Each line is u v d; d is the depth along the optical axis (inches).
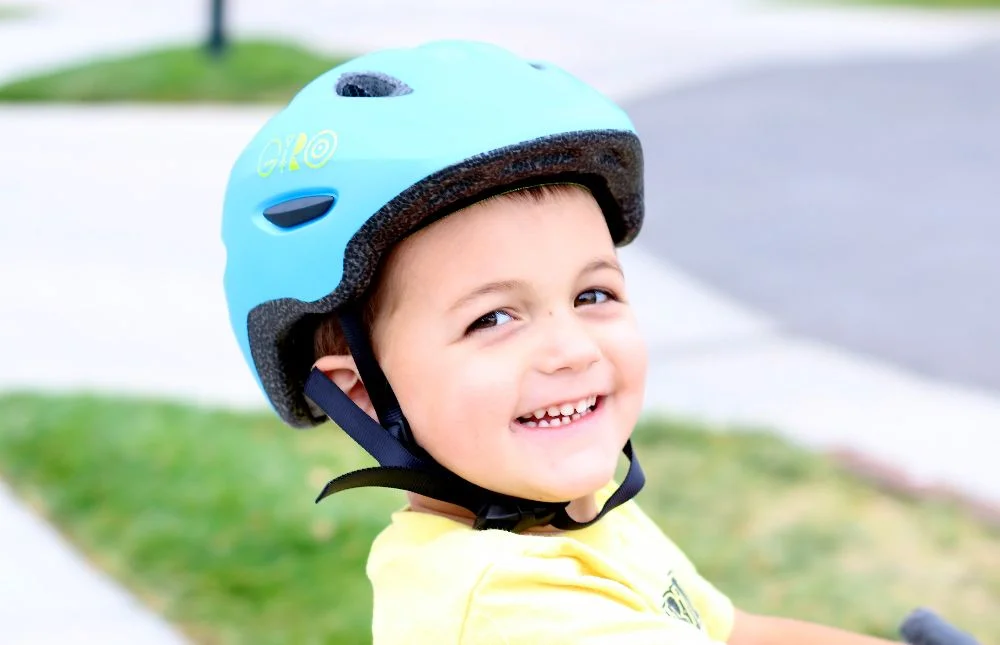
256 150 69.9
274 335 70.5
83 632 145.3
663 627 60.5
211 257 296.8
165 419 201.6
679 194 364.2
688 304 269.9
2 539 165.9
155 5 765.3
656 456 196.2
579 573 63.9
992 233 324.2
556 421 65.2
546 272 64.5
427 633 62.2
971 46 598.2
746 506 180.4
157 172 372.5
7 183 355.9
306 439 201.0
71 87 473.4
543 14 673.6
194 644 142.9
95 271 284.4
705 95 497.0
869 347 247.0
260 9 691.4
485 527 66.1
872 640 82.0
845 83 515.8
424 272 64.4
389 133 63.6
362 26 625.0
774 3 764.0
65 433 193.9
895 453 199.9
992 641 147.1
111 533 166.4
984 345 247.6
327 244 64.7
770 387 225.8
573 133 63.9
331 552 160.4
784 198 358.6
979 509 181.3
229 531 165.0
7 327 248.4
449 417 64.2
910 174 383.9
